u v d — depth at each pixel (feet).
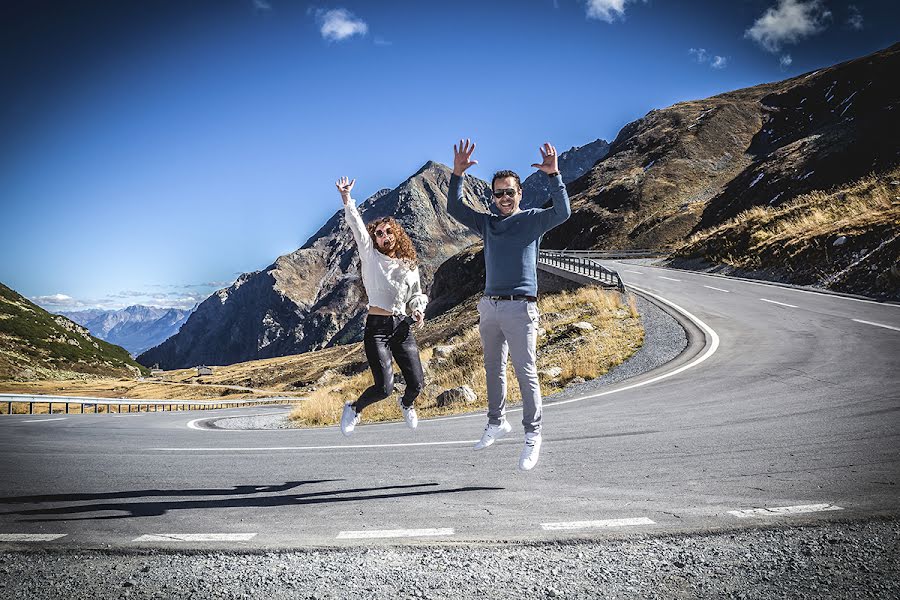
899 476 12.60
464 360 61.41
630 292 80.38
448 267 341.21
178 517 12.11
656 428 20.47
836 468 13.50
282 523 11.46
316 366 312.29
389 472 16.07
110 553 9.89
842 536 9.45
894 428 17.39
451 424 27.43
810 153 193.16
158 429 38.17
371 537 10.34
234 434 31.22
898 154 163.84
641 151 397.39
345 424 16.20
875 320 44.88
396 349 16.24
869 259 64.95
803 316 50.52
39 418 56.29
